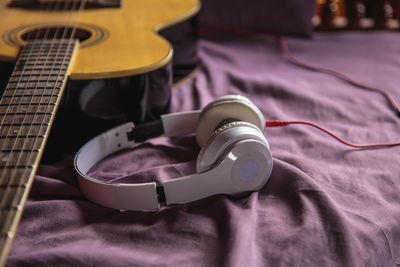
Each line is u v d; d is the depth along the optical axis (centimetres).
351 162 86
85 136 92
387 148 90
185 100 113
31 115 71
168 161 88
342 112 106
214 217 70
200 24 154
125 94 90
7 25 112
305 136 95
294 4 150
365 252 64
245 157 71
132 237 68
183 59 127
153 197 71
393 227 70
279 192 76
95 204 77
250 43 151
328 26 166
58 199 78
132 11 127
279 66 138
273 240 65
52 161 90
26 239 68
